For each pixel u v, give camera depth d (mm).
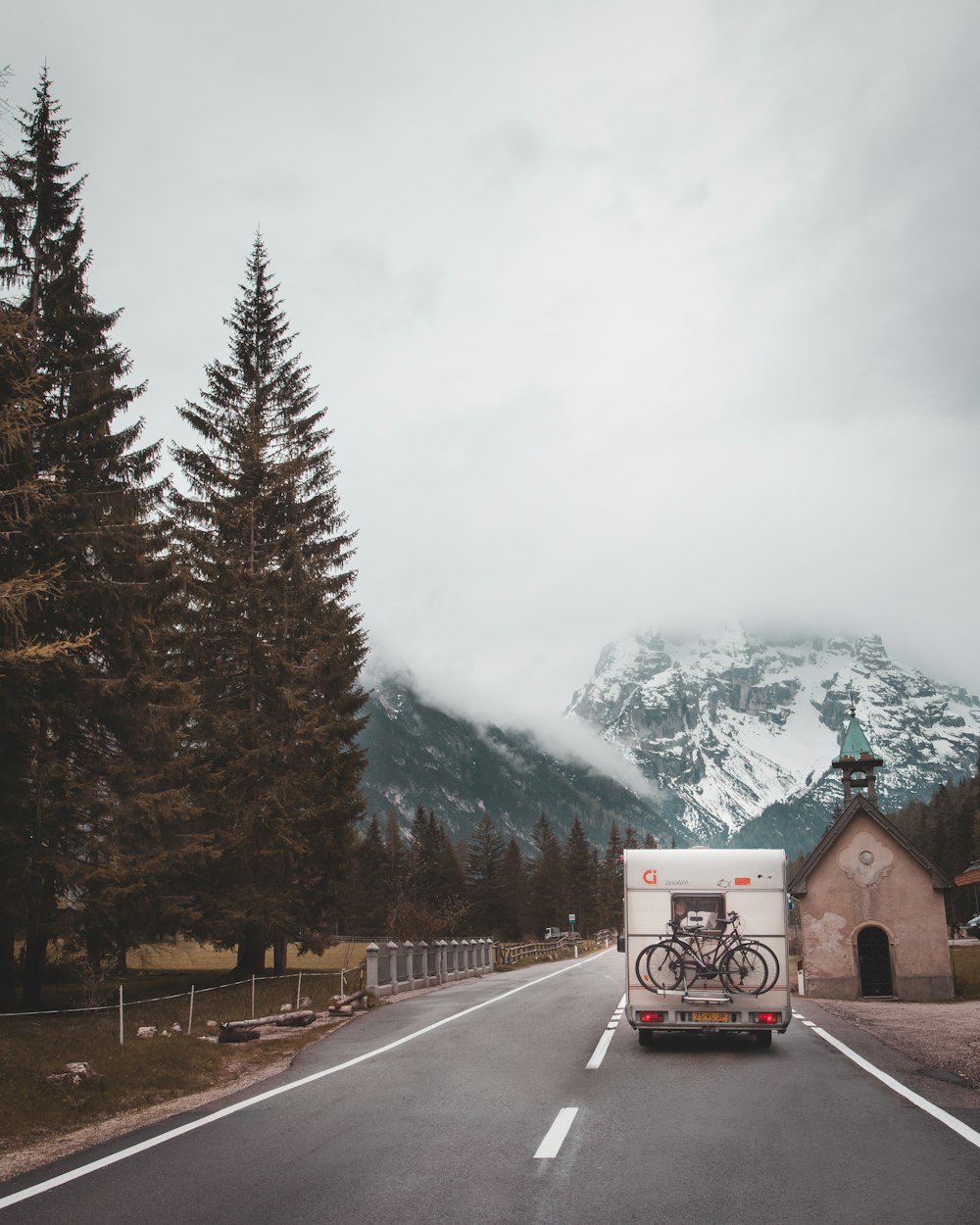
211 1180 7340
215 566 30562
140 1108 11297
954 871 125625
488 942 46875
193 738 28031
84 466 22047
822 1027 18812
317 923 31078
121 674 21578
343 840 31891
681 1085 11516
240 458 32719
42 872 19281
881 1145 8070
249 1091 11859
